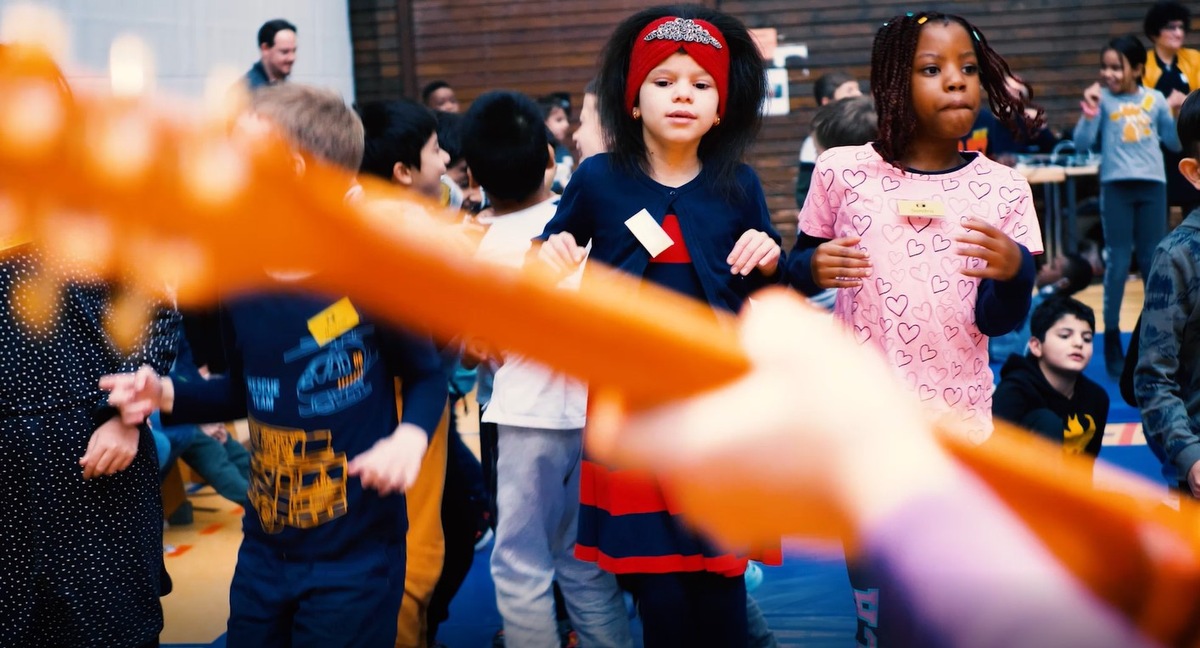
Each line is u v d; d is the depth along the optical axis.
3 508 2.06
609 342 0.26
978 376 2.37
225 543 4.39
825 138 3.60
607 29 10.64
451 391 3.23
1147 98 6.33
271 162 0.26
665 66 2.20
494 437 2.94
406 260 0.26
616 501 2.20
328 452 2.05
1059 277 7.24
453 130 3.84
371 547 2.11
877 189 2.39
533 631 2.63
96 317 2.09
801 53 10.34
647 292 0.28
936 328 2.32
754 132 2.34
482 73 10.81
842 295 2.44
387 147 2.87
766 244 2.22
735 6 10.38
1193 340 2.45
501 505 2.62
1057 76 10.15
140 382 1.99
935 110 2.34
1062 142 9.30
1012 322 2.20
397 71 10.80
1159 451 2.48
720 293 2.24
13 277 2.02
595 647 2.69
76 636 2.14
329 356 2.03
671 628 2.23
